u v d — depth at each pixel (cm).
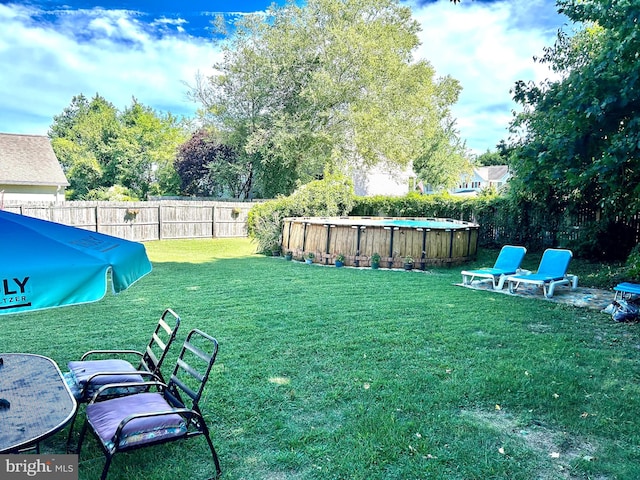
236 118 2294
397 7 2230
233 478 246
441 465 258
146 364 329
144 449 270
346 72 2103
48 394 236
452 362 416
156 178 3081
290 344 466
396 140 2184
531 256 1107
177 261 1106
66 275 187
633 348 460
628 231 964
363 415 314
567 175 705
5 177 1906
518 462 262
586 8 691
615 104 639
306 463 259
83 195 2883
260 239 1283
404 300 676
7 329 516
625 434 293
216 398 340
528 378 378
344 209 1510
